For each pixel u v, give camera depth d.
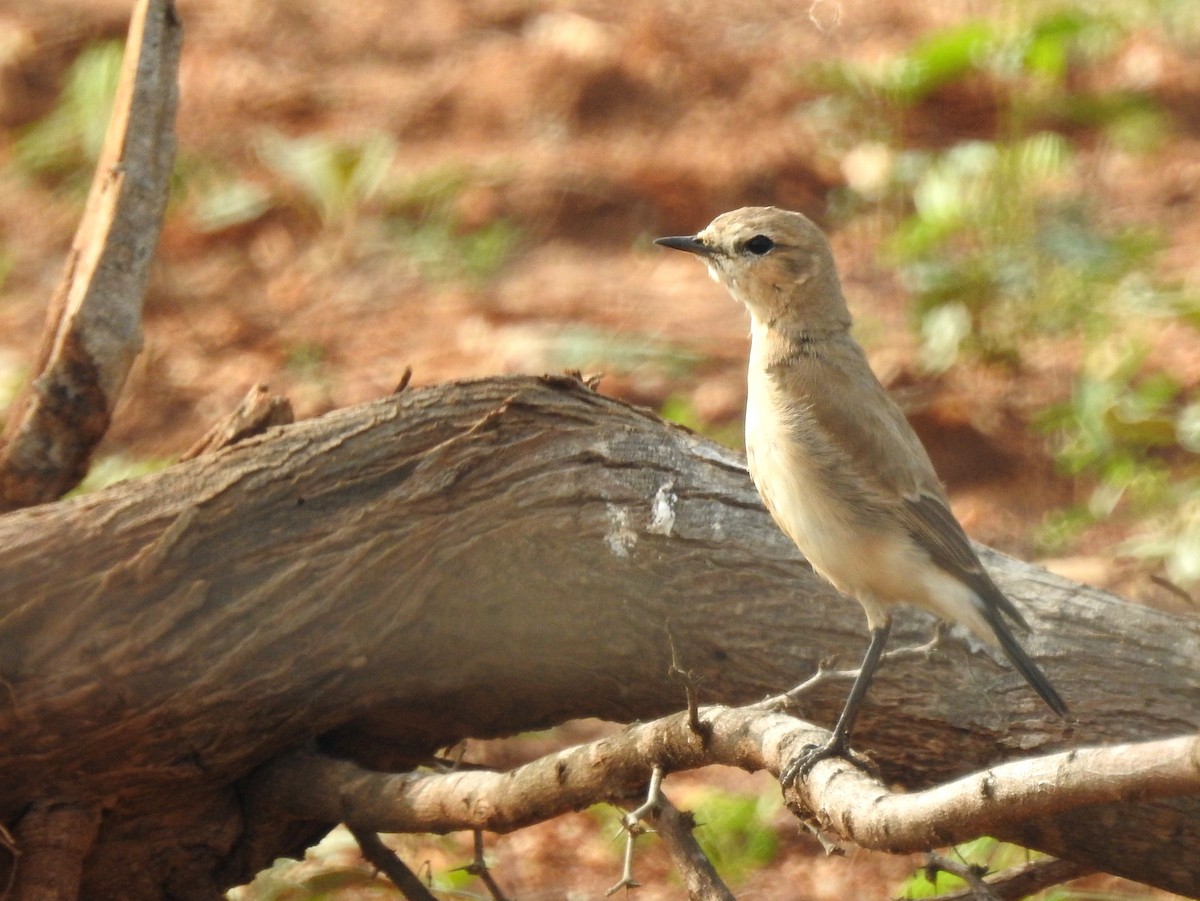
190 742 9.61
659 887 12.79
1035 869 10.09
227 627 9.56
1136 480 16.45
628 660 10.52
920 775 10.19
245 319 19.86
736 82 24.31
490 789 9.40
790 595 10.38
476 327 19.44
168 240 21.38
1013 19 23.59
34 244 21.19
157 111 11.35
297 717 9.95
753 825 13.27
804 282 10.96
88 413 11.02
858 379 10.74
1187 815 9.41
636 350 18.70
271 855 10.54
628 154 22.80
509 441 10.45
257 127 23.38
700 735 8.62
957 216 19.30
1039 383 18.06
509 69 24.67
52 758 9.31
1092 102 23.53
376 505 9.99
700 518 10.52
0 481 10.94
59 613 9.28
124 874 9.99
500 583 10.31
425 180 22.12
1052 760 6.94
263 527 9.78
